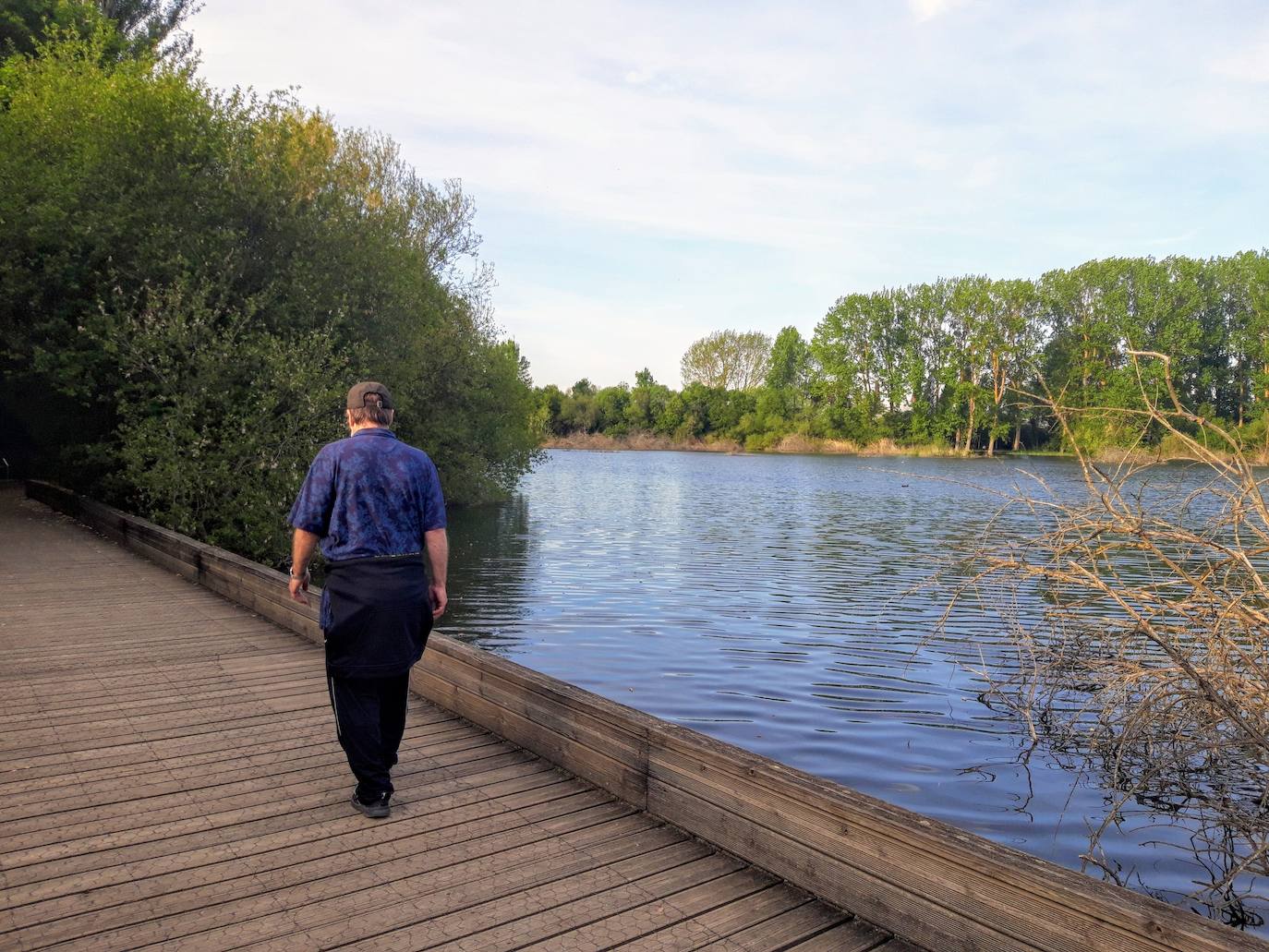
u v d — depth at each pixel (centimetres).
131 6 2930
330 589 368
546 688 448
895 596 1336
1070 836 552
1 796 397
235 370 1520
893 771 659
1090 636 754
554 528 2348
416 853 345
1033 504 661
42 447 2047
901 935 284
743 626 1164
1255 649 570
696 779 362
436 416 2511
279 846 349
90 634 721
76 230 1506
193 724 502
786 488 4062
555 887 319
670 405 9438
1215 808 559
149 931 286
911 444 7656
